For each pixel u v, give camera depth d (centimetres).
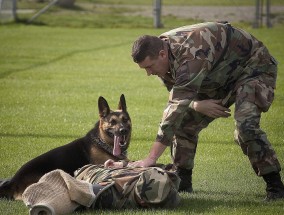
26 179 935
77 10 4991
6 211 834
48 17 4541
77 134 1443
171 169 917
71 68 2548
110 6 5369
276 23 4350
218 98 903
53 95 1950
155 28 4153
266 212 822
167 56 827
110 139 1038
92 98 1906
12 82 2191
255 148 869
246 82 870
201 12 4866
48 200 770
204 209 832
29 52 3016
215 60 848
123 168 844
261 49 881
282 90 1994
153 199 803
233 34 862
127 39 3572
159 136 821
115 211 805
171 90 834
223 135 1430
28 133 1441
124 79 2284
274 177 890
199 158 1217
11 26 4172
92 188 801
